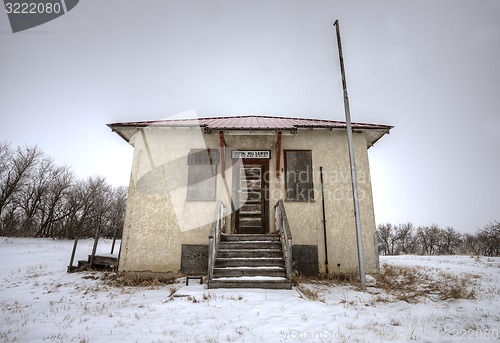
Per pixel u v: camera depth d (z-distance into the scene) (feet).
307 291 22.82
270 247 27.43
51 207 128.47
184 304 19.07
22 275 33.94
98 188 144.56
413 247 207.10
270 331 14.46
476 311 18.75
